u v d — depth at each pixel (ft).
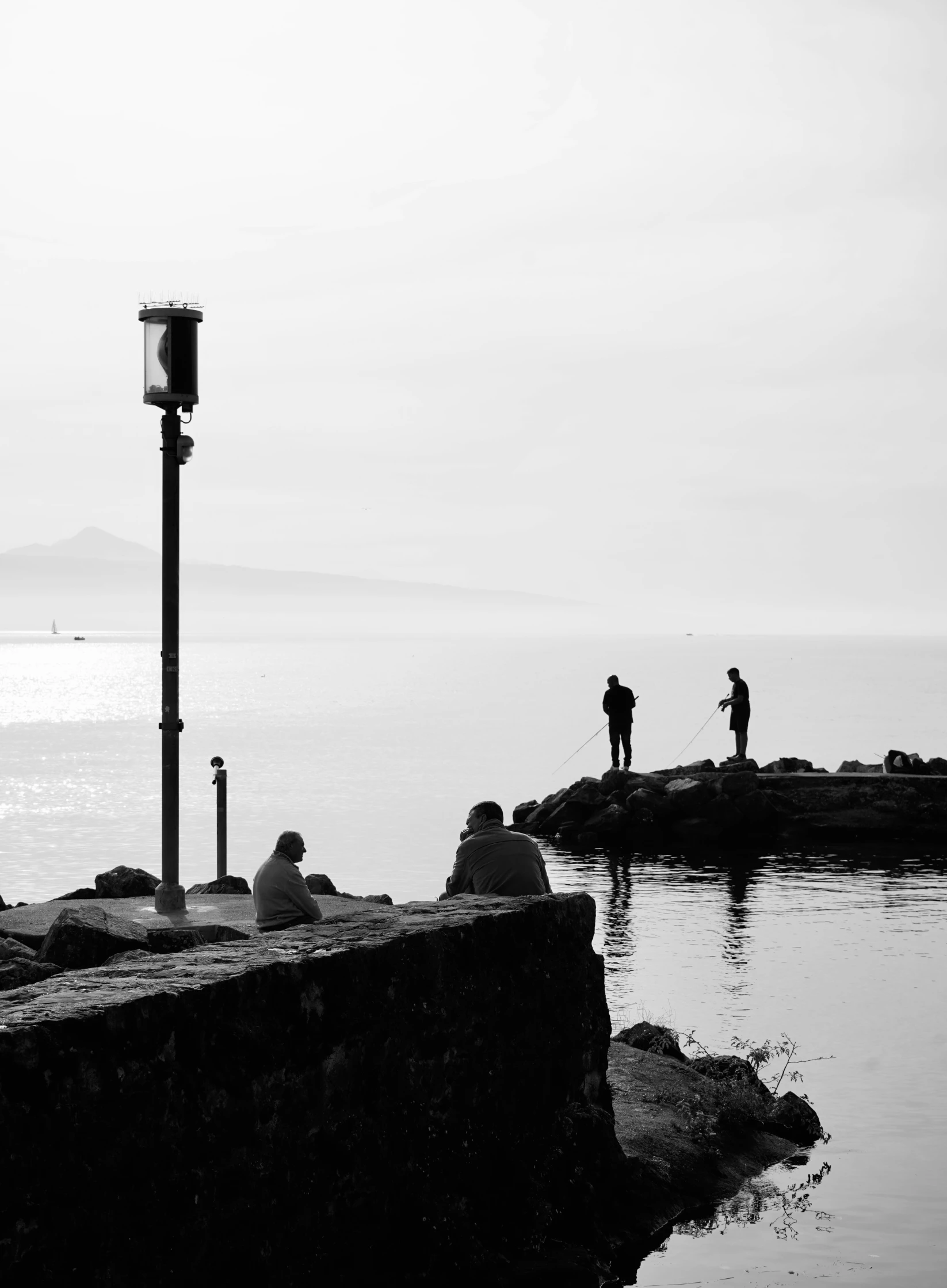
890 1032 40.45
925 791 94.79
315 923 23.26
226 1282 18.65
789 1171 28.63
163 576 38.14
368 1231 20.98
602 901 65.87
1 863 81.76
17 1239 16.07
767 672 516.32
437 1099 22.45
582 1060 25.93
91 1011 17.33
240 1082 19.04
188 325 37.52
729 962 50.62
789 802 95.04
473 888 31.17
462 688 391.65
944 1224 25.72
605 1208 24.98
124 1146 17.44
